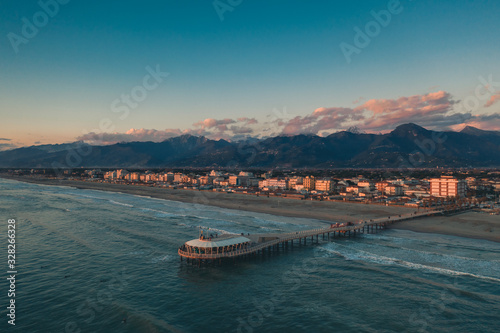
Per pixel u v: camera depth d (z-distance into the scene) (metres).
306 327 50.75
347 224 119.69
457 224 128.12
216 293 63.69
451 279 69.62
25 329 49.31
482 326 50.84
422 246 97.75
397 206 182.62
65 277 70.31
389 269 76.50
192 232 114.12
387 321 52.47
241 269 78.31
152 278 71.06
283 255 90.38
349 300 60.22
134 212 162.50
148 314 54.31
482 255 86.94
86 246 94.00
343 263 81.75
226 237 91.44
